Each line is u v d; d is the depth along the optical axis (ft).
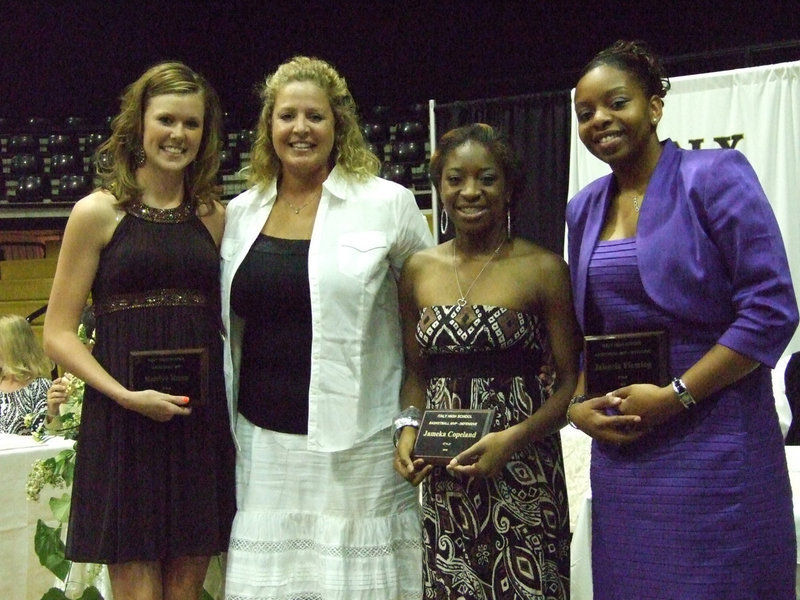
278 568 8.48
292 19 27.81
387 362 8.80
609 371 6.89
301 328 8.56
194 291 8.48
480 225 7.96
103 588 10.28
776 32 22.82
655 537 6.79
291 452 8.58
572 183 19.84
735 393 6.66
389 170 26.66
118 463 8.23
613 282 7.02
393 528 8.65
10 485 12.39
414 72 27.48
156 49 28.37
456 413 7.70
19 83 29.50
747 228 6.49
